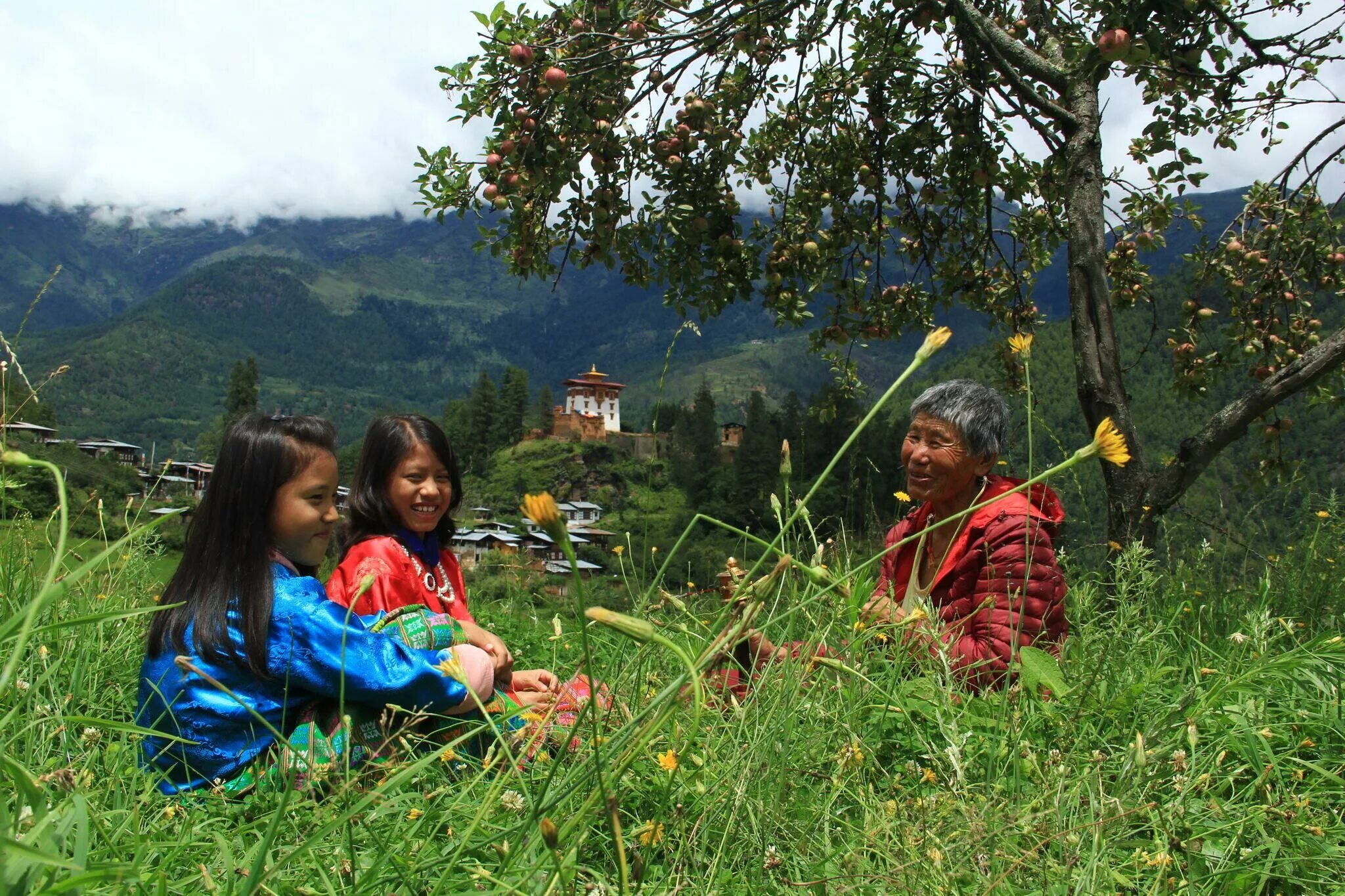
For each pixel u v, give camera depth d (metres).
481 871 1.54
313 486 2.74
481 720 2.69
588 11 5.47
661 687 2.40
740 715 2.12
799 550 2.12
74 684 2.55
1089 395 5.55
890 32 6.45
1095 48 4.87
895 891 1.64
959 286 7.28
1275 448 6.13
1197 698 2.37
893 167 6.99
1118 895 1.66
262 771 2.45
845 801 2.15
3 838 0.87
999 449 3.50
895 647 2.66
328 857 1.76
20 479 2.86
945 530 3.51
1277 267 6.64
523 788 1.73
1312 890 1.73
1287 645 3.40
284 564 2.73
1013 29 6.47
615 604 3.46
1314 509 4.82
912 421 3.59
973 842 1.64
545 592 5.39
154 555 3.71
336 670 2.55
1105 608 3.81
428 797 1.99
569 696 2.20
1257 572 4.53
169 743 2.51
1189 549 4.54
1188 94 6.22
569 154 5.61
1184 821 1.89
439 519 3.61
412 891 1.53
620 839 1.24
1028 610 3.03
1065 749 2.22
